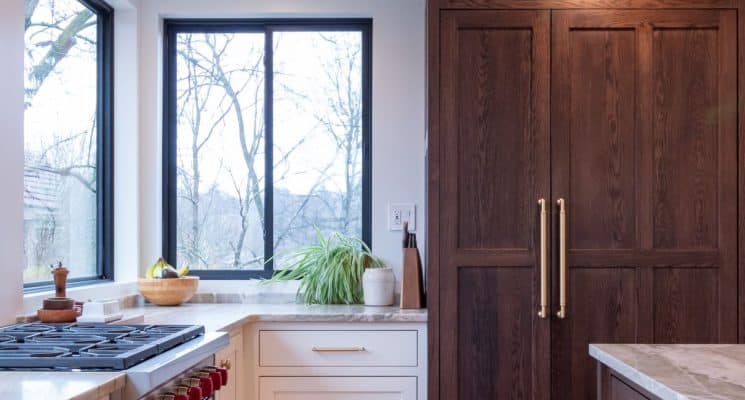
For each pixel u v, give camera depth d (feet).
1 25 6.77
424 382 8.96
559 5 8.83
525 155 8.82
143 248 10.49
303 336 8.98
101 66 10.11
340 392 8.97
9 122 6.91
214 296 10.57
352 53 11.00
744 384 4.35
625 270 8.75
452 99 8.86
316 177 10.96
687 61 8.84
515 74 8.86
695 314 8.74
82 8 9.55
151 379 4.56
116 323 7.07
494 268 8.79
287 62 11.02
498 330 8.77
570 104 8.82
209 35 11.07
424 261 10.34
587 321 8.73
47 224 8.51
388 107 10.52
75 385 4.17
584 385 8.70
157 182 10.57
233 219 10.98
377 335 8.98
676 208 8.79
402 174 10.48
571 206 8.79
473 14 8.86
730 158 8.79
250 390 8.95
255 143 11.02
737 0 8.81
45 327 6.35
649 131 8.81
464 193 8.82
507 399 8.75
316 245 10.77
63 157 8.95
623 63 8.82
